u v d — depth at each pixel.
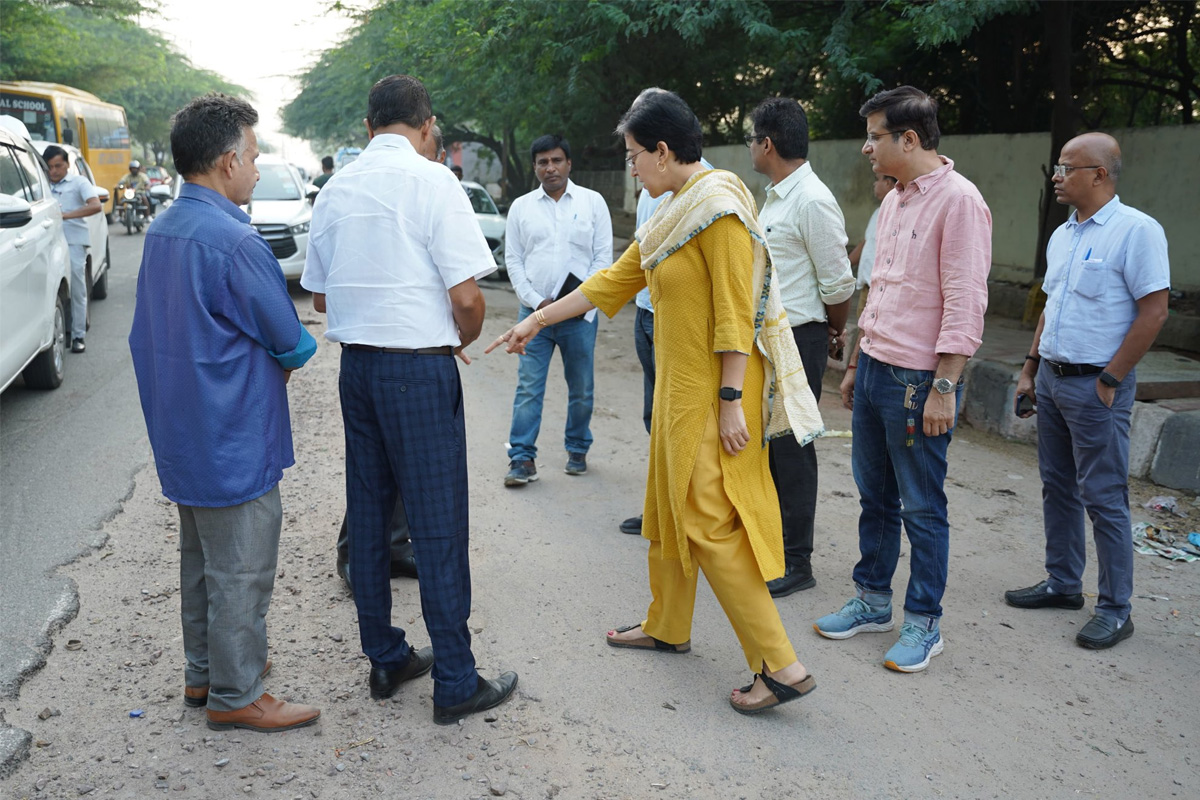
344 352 2.79
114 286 11.65
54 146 7.68
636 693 3.08
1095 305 3.41
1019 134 10.19
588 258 5.01
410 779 2.60
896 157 3.13
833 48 9.15
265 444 2.63
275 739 2.77
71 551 4.04
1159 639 3.54
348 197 2.70
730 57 12.61
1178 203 8.79
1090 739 2.88
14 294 5.64
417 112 2.76
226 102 2.54
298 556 4.08
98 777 2.56
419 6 15.25
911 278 3.14
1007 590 3.93
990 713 3.01
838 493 5.13
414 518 2.76
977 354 6.77
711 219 2.70
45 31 26.12
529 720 2.90
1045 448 3.70
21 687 2.99
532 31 11.34
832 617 3.52
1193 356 7.21
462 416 2.82
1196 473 5.11
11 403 6.41
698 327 2.80
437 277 2.70
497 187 28.52
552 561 4.11
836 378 8.01
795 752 2.77
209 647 2.72
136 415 6.21
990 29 10.95
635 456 5.66
